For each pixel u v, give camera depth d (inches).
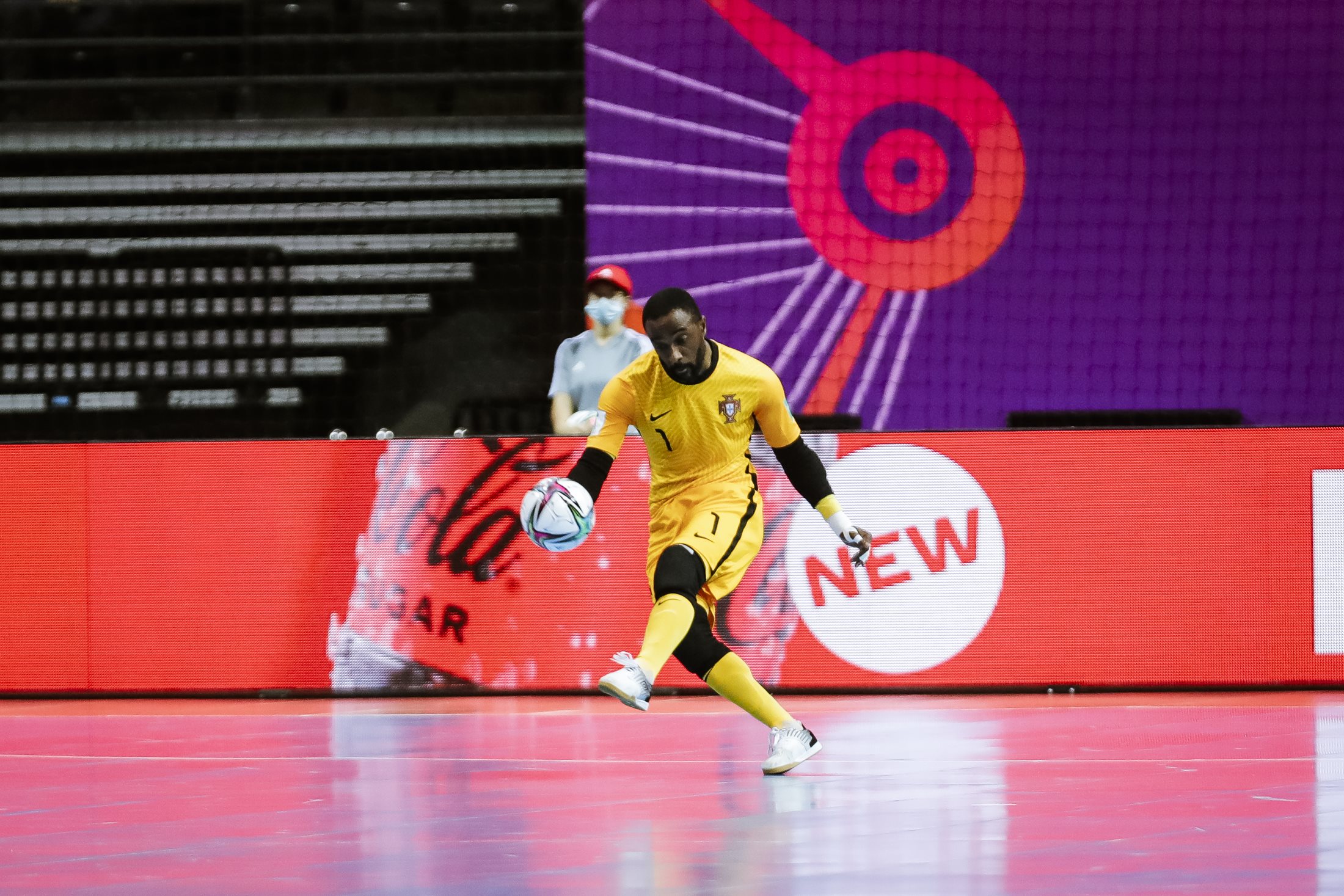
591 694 858.1
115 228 1545.3
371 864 414.6
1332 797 505.7
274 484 874.1
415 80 1595.7
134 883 394.3
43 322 1520.7
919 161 1576.0
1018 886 379.9
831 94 1572.3
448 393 1561.3
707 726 721.6
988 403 1573.6
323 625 868.6
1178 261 1585.9
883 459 858.1
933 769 575.5
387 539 870.4
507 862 413.7
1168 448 856.3
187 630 873.5
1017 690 851.4
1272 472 853.8
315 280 1560.0
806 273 1577.3
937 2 1560.0
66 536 879.1
